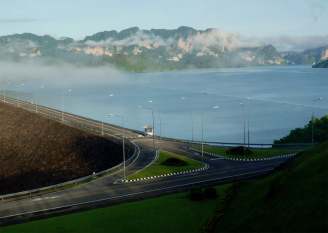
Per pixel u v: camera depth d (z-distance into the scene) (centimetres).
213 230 3916
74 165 9988
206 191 4978
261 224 3709
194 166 6925
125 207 4681
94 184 5897
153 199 4991
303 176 4325
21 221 4275
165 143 9550
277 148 8894
